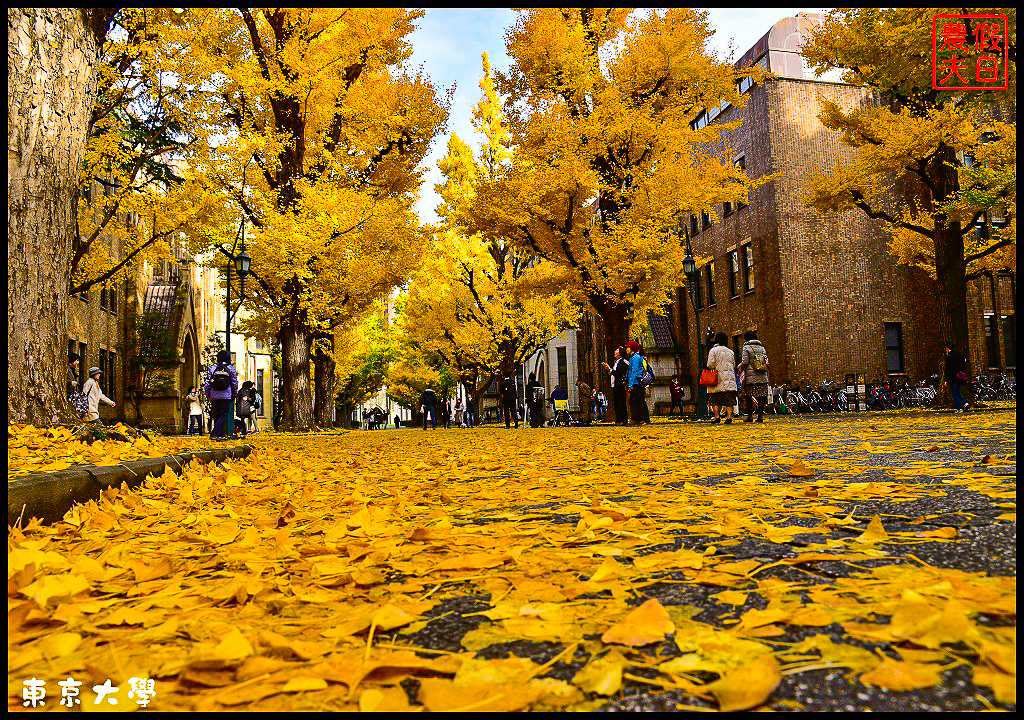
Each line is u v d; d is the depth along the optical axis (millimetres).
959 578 1458
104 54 11500
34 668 1238
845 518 2299
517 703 952
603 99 16266
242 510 3682
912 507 2441
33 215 5918
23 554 2041
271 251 15602
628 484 3906
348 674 1102
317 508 3637
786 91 24500
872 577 1536
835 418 14711
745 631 1225
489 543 2211
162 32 12117
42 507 3053
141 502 3795
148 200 13195
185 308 30359
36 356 5891
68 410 6148
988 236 23188
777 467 4344
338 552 2262
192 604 1676
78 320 22094
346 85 18203
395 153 20078
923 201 24188
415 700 1050
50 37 6016
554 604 1499
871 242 24219
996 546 1745
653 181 16016
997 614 1200
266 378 55219
